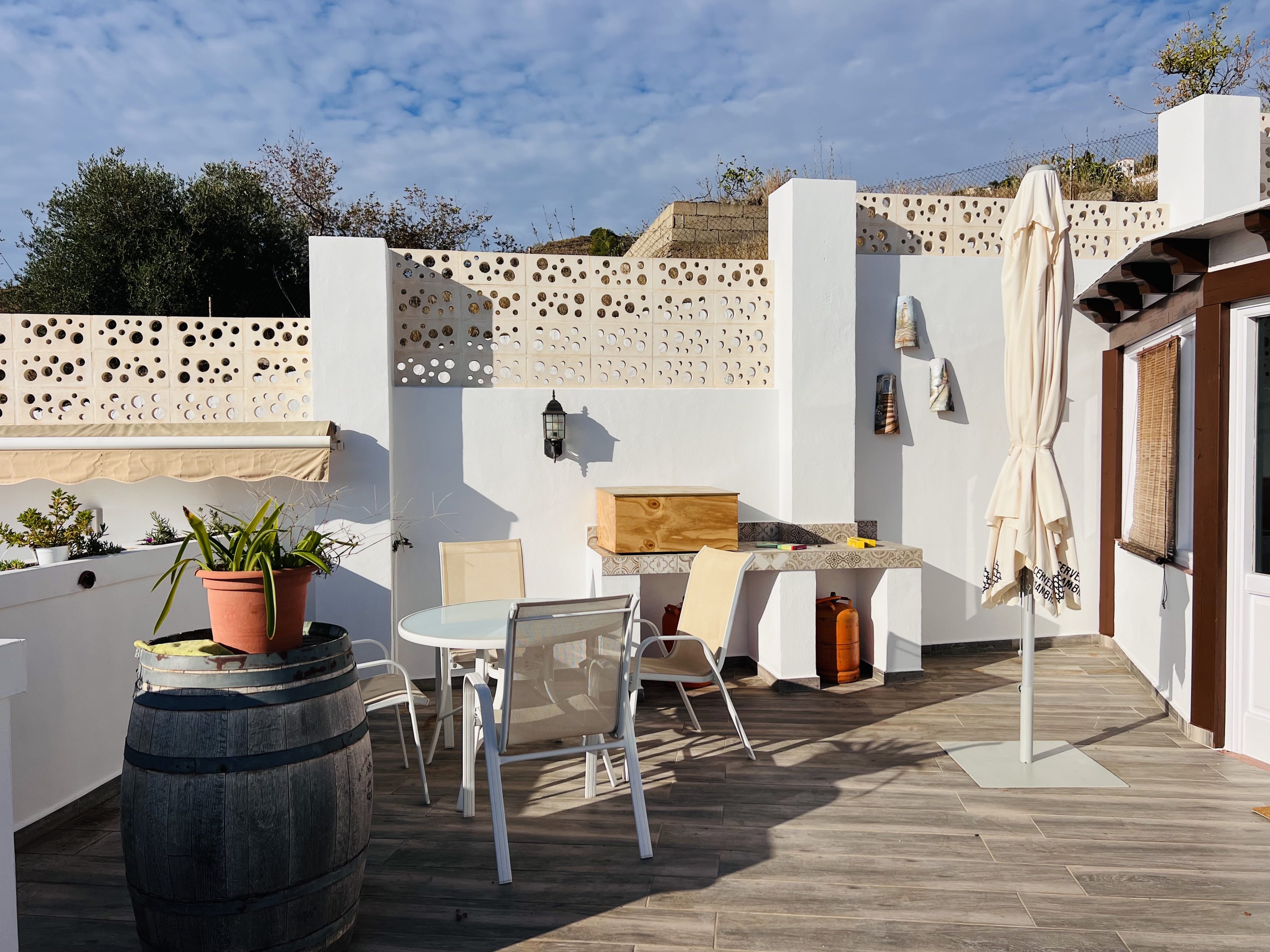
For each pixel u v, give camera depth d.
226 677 2.58
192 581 5.27
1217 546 4.87
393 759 4.95
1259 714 4.70
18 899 3.22
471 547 5.83
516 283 6.93
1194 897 3.19
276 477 6.06
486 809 4.14
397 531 6.66
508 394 6.80
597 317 7.03
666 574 6.75
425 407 6.70
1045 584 4.54
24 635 3.73
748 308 7.21
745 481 7.09
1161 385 5.96
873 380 7.29
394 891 3.28
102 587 4.30
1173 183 7.60
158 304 13.91
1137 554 6.27
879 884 3.31
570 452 6.89
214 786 2.53
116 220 14.05
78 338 7.02
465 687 4.07
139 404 6.51
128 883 2.67
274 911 2.61
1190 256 4.87
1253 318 4.69
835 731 5.37
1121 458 7.37
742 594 7.19
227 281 15.00
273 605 2.59
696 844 3.70
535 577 6.86
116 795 4.38
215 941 2.57
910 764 4.73
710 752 4.99
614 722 3.70
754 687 6.55
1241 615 4.78
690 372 7.17
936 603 7.45
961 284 7.39
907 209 7.48
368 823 2.92
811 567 6.39
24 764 3.74
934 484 7.40
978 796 4.23
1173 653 5.54
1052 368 4.44
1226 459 4.84
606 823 3.95
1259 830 3.80
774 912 3.10
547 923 3.03
